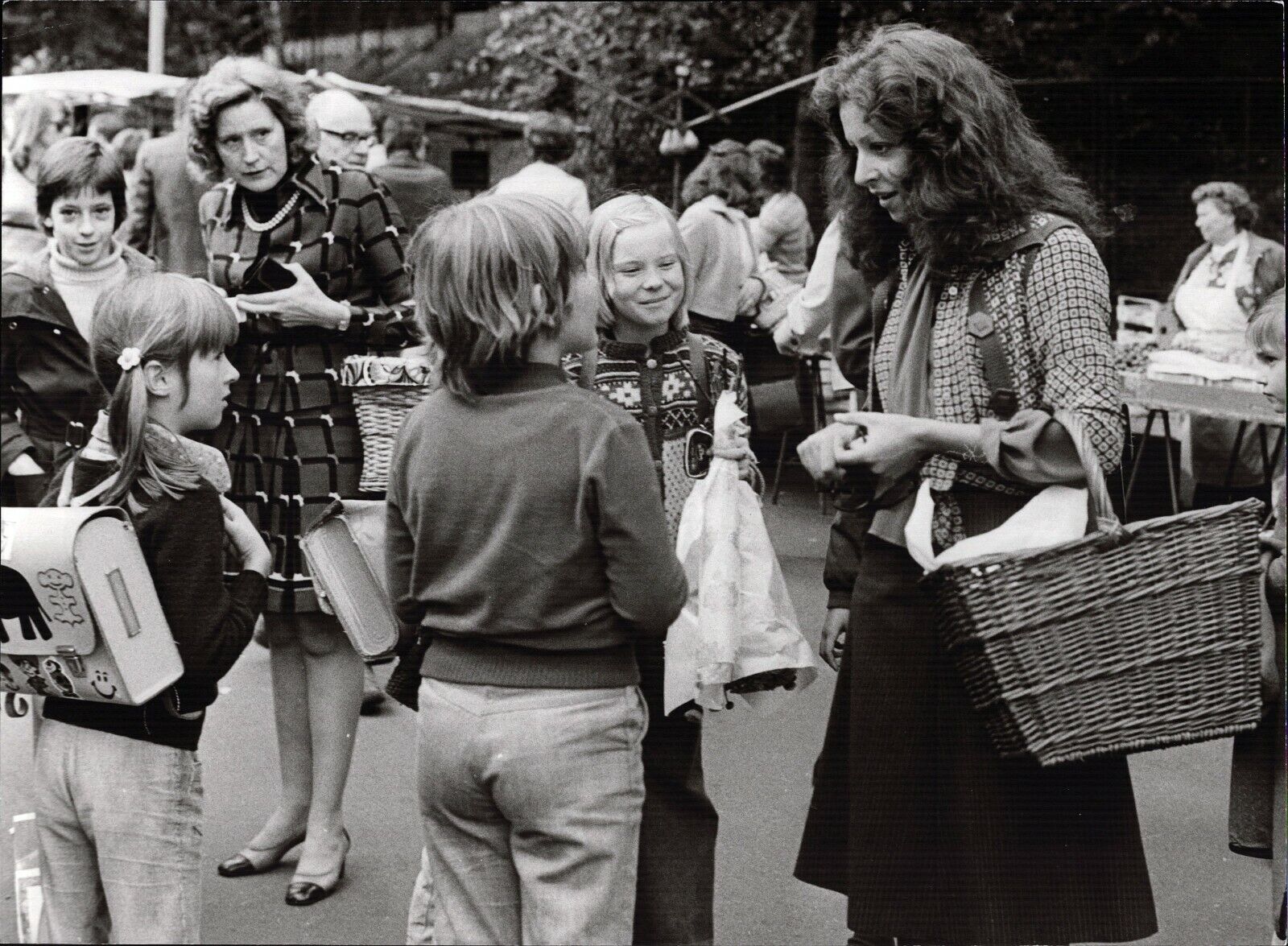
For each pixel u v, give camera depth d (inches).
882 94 102.5
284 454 132.4
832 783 119.4
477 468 95.1
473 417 96.5
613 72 451.5
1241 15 321.1
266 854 134.6
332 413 133.6
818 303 170.1
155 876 102.4
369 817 146.3
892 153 104.2
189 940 104.1
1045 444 102.1
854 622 114.1
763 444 235.8
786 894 135.7
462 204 98.4
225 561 121.6
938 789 110.7
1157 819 154.8
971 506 107.5
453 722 96.2
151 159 240.7
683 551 111.4
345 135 209.5
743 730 174.2
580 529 94.2
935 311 108.0
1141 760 171.9
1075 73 316.8
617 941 98.1
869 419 105.7
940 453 107.0
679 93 399.9
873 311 115.3
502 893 101.0
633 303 112.0
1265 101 323.9
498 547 94.3
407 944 114.4
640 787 99.3
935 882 111.0
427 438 97.3
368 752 162.7
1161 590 97.6
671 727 112.0
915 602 110.3
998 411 105.1
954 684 109.3
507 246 94.6
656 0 444.8
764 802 154.4
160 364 104.4
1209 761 172.1
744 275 214.7
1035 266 103.6
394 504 100.2
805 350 182.5
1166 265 325.7
